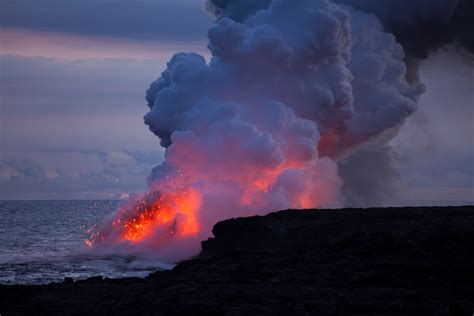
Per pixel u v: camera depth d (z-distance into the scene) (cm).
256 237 6931
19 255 9450
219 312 4144
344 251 5691
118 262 8081
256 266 5481
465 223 6253
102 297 4959
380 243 5653
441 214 7044
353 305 4112
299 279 4869
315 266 5272
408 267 4928
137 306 4456
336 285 4656
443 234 5728
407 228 6241
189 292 4600
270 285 4738
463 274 4712
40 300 4891
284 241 6688
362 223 6744
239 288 4653
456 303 3850
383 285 4609
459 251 5278
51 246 11669
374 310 4022
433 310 3975
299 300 4291
